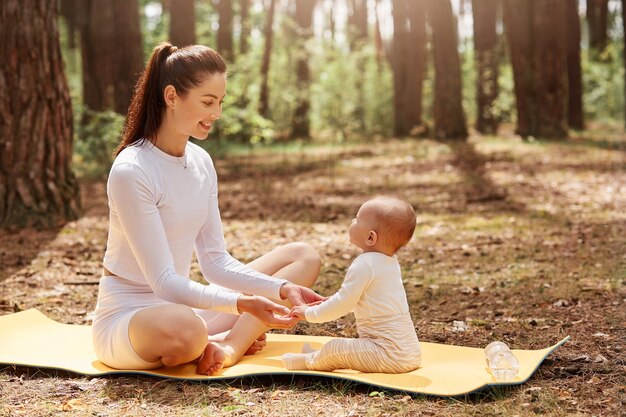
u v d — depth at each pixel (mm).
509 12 21547
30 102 9180
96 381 4023
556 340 4805
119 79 17109
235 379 3994
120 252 4145
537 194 11867
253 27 29250
